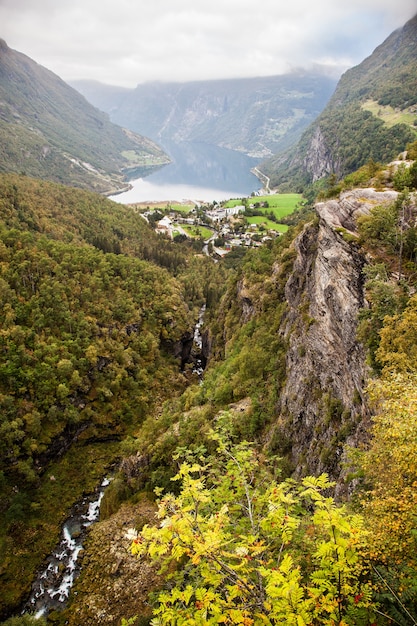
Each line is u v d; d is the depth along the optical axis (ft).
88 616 134.21
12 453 191.01
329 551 28.22
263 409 150.30
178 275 469.16
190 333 355.97
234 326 282.36
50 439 208.74
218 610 26.68
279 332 183.32
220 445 51.34
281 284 216.95
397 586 30.89
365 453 53.93
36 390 217.77
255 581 34.06
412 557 32.91
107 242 441.27
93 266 327.67
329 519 28.40
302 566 38.17
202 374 324.19
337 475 88.63
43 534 169.99
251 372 174.50
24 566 155.12
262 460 122.01
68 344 247.29
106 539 160.56
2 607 139.13
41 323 242.99
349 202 130.21
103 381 256.32
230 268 520.42
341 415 97.25
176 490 158.40
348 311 103.04
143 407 260.42
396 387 49.24
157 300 345.51
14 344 221.87
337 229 120.67
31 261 282.36
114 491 182.50
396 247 100.58
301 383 124.77
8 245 290.15
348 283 107.34
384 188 132.36
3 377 211.82
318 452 102.01
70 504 187.83
